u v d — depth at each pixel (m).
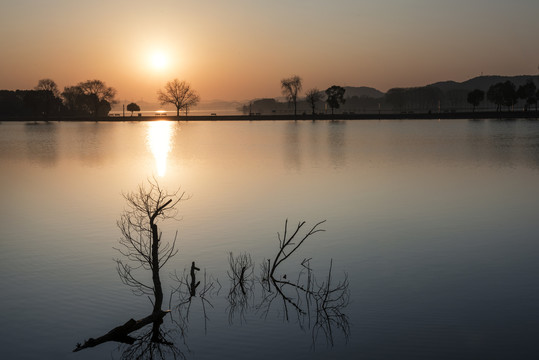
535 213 31.53
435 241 25.41
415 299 18.00
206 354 14.75
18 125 165.62
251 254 23.62
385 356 14.30
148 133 121.69
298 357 14.45
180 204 35.34
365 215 31.44
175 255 23.53
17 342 15.45
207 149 79.38
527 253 23.19
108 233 27.50
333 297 18.39
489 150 71.88
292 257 23.14
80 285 19.73
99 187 44.16
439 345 14.75
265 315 16.97
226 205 34.78
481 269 21.05
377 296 18.38
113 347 15.23
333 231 27.55
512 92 191.38
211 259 22.97
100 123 180.50
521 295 18.17
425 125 140.00
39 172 54.84
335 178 47.91
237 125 157.38
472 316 16.56
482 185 42.97
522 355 14.14
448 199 36.62
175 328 16.31
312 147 80.25
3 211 33.62
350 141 90.81
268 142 90.81
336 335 15.52
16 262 22.52
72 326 16.44
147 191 41.12
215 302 18.19
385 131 117.25
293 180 46.91
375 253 23.50
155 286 17.66
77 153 75.12
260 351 14.70
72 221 30.45
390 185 43.44
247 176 49.81
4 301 18.23
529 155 65.38
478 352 14.36
